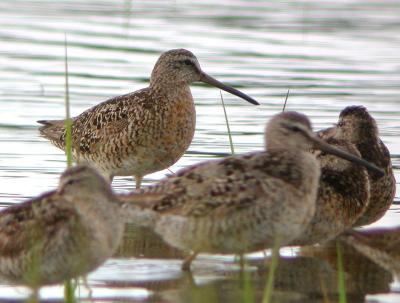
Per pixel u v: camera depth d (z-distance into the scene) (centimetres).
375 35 2905
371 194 1554
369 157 1562
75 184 1183
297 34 2903
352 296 1283
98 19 3052
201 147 1948
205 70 2514
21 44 2761
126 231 1537
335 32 2939
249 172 1272
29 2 3272
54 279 1199
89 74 2492
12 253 1199
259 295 1274
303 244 1441
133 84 2405
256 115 2172
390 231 1323
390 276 1364
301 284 1324
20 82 2412
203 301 1227
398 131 2041
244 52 2708
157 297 1250
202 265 1387
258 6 3256
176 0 3347
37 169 1828
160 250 1448
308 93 2333
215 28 2952
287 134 1329
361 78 2483
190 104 1817
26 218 1198
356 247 1336
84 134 1823
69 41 2795
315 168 1305
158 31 2909
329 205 1416
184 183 1279
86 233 1172
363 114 1582
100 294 1259
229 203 1261
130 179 1895
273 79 2458
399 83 2433
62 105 2230
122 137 1775
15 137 2023
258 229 1271
